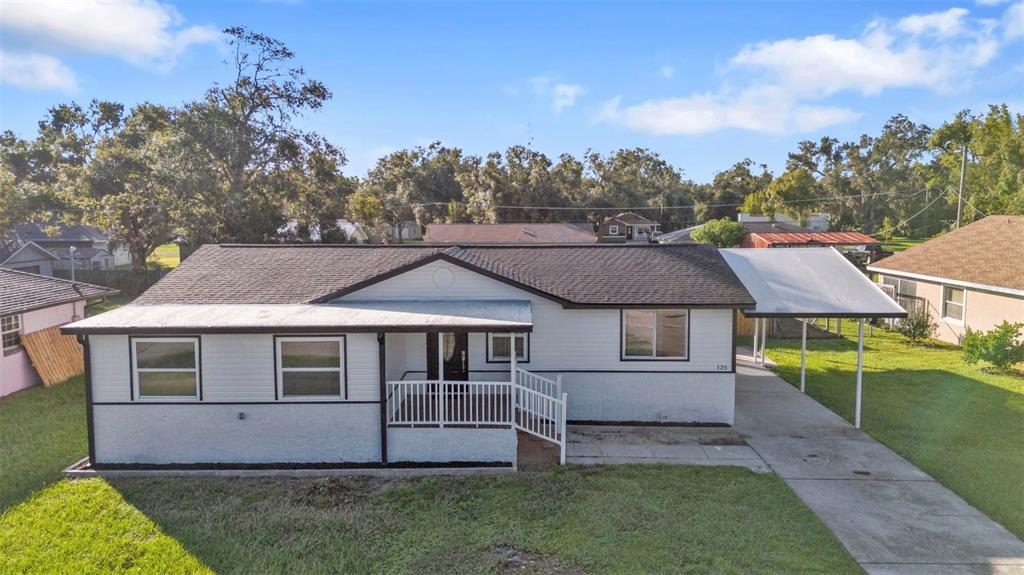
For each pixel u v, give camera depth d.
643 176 96.38
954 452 12.94
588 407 15.13
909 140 82.50
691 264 16.52
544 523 9.87
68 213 49.06
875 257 46.19
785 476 11.80
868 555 8.85
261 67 43.56
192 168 39.88
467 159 99.69
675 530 9.57
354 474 12.19
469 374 15.08
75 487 11.55
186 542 9.39
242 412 12.53
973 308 23.73
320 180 47.06
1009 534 9.47
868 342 25.39
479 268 14.59
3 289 19.31
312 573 8.50
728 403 14.94
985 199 46.03
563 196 81.88
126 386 12.48
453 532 9.61
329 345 12.48
